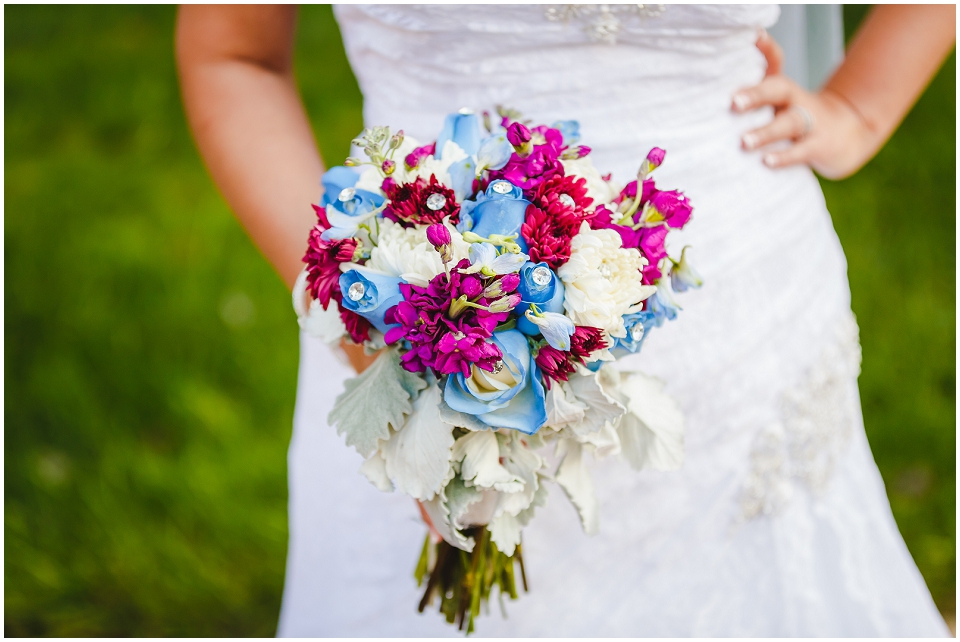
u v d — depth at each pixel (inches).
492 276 34.4
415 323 35.3
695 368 52.4
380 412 37.9
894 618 60.9
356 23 52.0
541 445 41.0
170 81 176.4
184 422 109.3
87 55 185.6
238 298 124.2
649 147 50.0
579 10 47.3
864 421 106.9
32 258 128.8
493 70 49.1
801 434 56.8
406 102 51.4
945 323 115.2
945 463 101.3
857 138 61.1
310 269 38.7
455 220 36.9
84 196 143.9
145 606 92.8
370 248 37.8
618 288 37.0
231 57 53.3
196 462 104.6
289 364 115.3
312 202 50.2
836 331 59.4
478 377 35.9
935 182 133.6
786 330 55.9
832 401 59.0
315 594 60.5
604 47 48.7
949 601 90.2
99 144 160.4
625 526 54.4
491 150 37.8
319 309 42.1
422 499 39.2
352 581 58.4
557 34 48.0
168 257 129.9
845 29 119.4
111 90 173.3
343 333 41.4
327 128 156.8
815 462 58.2
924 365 111.5
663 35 48.9
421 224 36.9
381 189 38.6
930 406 107.0
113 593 94.1
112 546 97.3
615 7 47.3
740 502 55.6
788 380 56.2
